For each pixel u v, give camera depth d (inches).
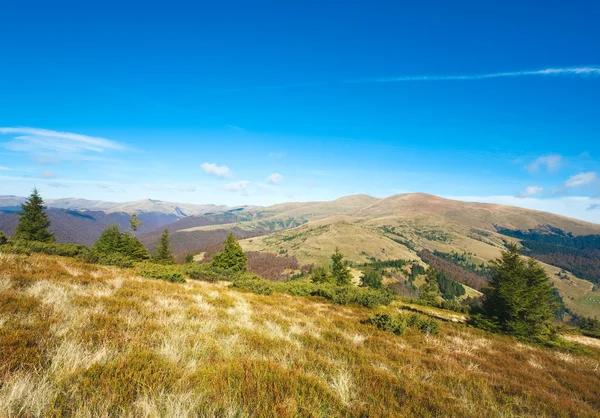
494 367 341.1
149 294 440.8
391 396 202.8
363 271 3737.7
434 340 456.1
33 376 152.9
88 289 399.9
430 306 1337.4
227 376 190.9
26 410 129.4
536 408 222.7
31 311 257.1
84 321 251.8
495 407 210.2
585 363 470.9
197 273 893.8
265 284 868.0
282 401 168.9
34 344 189.6
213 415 144.6
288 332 361.1
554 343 613.6
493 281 769.6
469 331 650.2
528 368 371.2
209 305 441.4
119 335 233.8
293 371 214.8
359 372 243.4
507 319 707.4
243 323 361.7
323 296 913.5
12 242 792.3
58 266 551.8
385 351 338.0
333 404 180.5
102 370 169.2
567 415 218.7
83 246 986.1
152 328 271.4
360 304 815.7
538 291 673.6
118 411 139.7
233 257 1457.9
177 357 209.5
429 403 200.4
